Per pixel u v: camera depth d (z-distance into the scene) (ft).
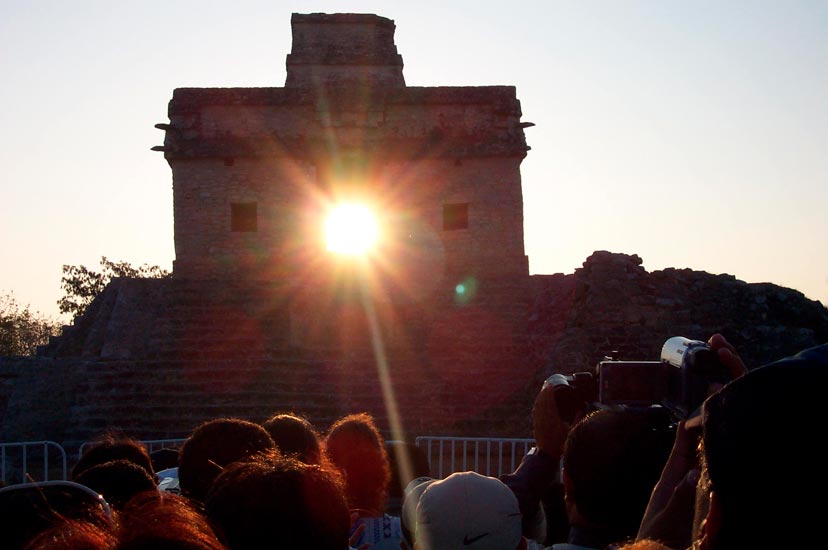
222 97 88.33
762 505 7.02
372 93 89.97
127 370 65.41
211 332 71.51
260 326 72.28
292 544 8.95
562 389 15.55
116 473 13.55
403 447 21.65
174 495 9.66
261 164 88.28
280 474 9.37
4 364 65.26
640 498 12.45
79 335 79.71
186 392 63.41
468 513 12.54
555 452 15.52
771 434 6.99
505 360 68.13
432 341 70.90
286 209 87.97
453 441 40.57
